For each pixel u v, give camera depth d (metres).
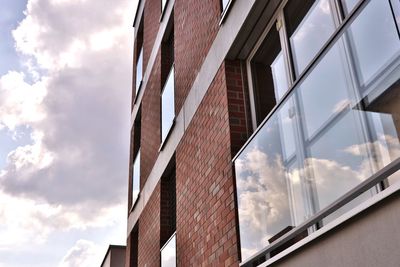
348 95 3.02
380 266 2.59
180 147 7.53
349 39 3.01
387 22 2.69
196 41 7.21
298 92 3.62
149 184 9.96
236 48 5.78
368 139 2.82
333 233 3.00
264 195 4.14
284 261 3.58
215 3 6.47
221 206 5.42
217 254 5.38
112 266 16.92
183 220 6.83
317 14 4.34
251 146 4.50
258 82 5.54
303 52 4.57
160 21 10.64
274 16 5.25
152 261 8.76
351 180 2.95
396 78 2.63
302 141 3.55
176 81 8.20
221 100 5.84
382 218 2.60
